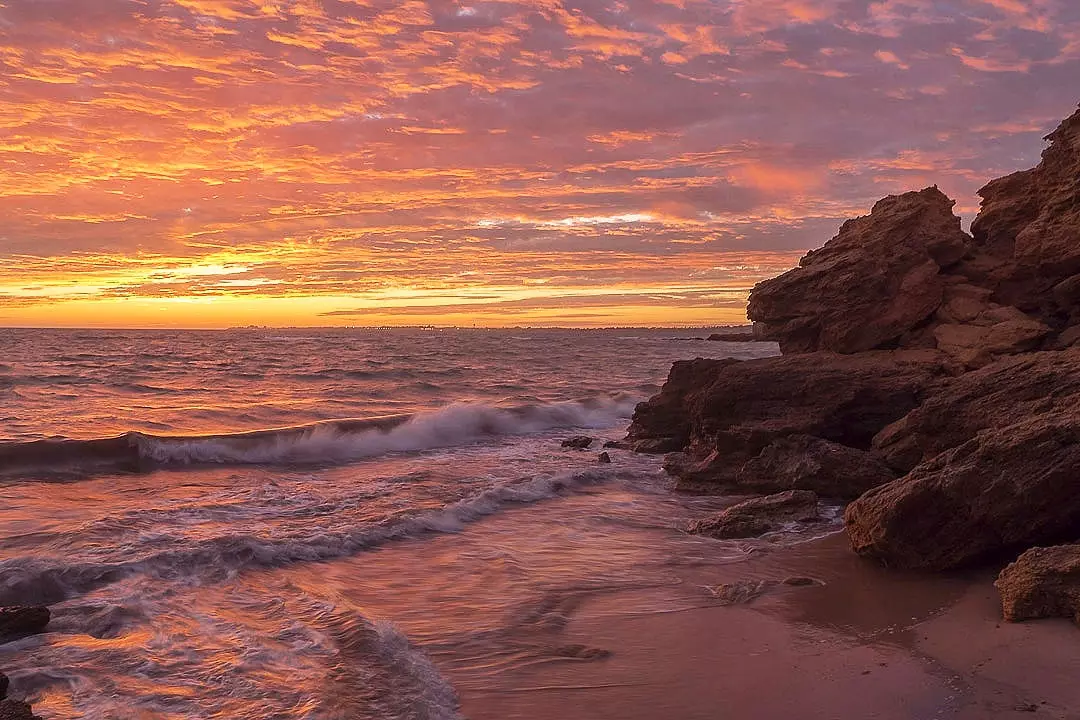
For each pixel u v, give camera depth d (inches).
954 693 272.7
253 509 599.2
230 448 895.1
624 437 1134.4
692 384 953.5
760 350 4183.1
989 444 408.5
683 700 283.9
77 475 760.3
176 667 306.0
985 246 896.9
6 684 252.4
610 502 668.7
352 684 293.1
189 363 2476.6
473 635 351.9
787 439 681.6
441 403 1517.0
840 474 620.1
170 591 398.0
